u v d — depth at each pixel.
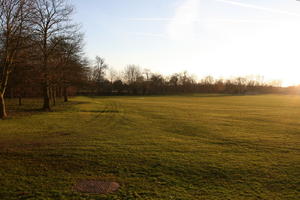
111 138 11.97
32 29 19.52
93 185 6.05
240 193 5.76
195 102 51.25
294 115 25.66
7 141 10.69
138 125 16.84
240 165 7.94
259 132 14.80
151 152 9.38
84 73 38.69
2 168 7.12
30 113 22.98
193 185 6.21
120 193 5.61
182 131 14.70
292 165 8.02
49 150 9.27
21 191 5.58
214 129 15.70
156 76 119.06
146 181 6.41
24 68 23.94
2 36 17.34
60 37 24.16
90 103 42.28
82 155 8.69
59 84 29.02
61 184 6.06
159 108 33.22
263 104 45.47
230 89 133.88
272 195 5.68
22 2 17.66
